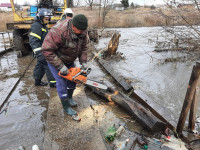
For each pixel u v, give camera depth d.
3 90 4.21
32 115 3.28
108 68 5.72
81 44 2.71
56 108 3.18
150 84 4.87
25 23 6.75
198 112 3.47
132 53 8.48
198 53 7.14
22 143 2.57
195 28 5.83
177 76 5.49
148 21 21.88
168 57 7.44
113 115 3.28
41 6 5.44
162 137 2.70
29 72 5.65
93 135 2.49
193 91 2.42
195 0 5.19
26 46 7.99
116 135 2.69
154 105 3.57
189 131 2.81
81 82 2.74
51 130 2.59
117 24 21.70
